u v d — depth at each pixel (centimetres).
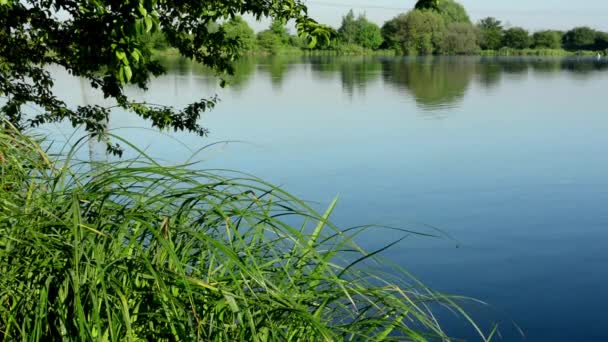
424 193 2309
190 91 6306
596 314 1205
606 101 6319
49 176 266
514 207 2131
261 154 2922
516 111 5406
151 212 215
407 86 8169
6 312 199
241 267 187
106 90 838
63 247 197
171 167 225
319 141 3525
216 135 3509
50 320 192
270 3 701
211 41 855
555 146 3509
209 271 209
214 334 196
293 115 4841
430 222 1905
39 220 213
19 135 288
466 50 19662
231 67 894
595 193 2344
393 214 1991
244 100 5803
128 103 868
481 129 4241
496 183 2523
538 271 1470
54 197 229
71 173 239
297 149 3175
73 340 185
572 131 4147
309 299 220
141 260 190
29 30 787
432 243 1616
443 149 3366
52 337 190
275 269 225
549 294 1316
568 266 1512
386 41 19550
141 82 859
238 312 182
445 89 7794
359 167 2784
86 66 768
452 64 15300
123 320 191
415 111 5378
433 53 19825
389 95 6825
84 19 668
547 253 1616
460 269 1452
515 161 3030
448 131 4106
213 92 6353
